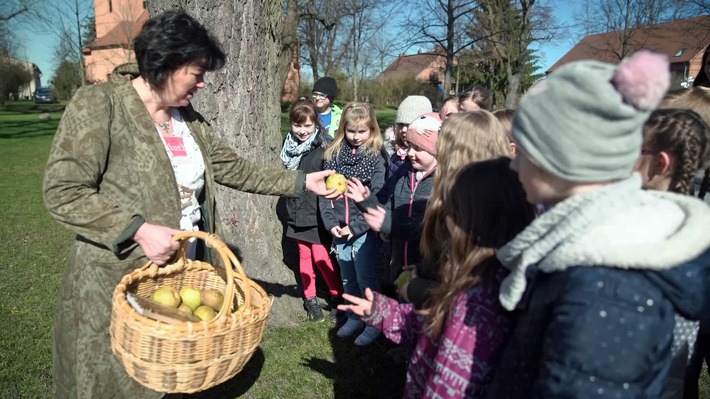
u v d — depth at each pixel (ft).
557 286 3.56
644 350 3.25
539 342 3.72
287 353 10.87
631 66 3.10
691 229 3.44
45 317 12.16
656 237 3.43
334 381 10.05
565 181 3.61
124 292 6.06
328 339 11.54
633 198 3.50
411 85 111.96
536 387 3.54
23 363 10.00
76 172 6.15
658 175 5.93
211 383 5.81
